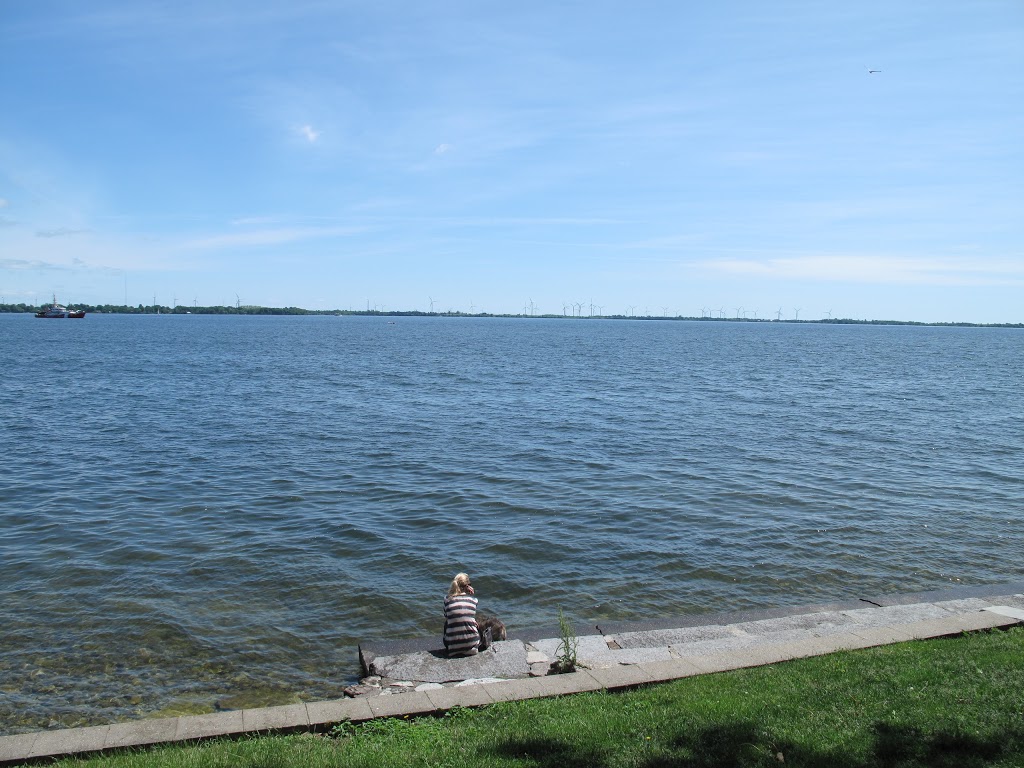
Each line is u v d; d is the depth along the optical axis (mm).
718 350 109188
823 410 40938
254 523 18359
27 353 77812
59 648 11586
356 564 15602
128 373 57562
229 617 12883
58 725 9398
